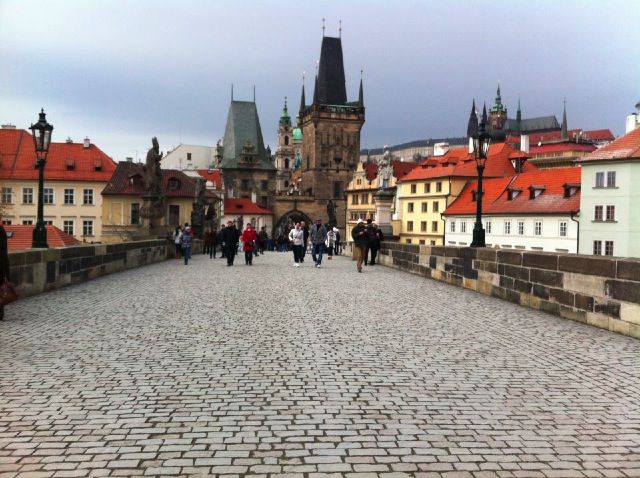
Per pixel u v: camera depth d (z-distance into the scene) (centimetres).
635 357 873
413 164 11325
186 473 472
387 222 3622
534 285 1370
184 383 710
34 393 666
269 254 4669
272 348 905
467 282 1792
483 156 1906
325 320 1170
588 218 6184
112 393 668
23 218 8381
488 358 857
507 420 596
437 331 1066
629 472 483
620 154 5872
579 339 1008
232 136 13525
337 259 3591
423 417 600
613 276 1084
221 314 1238
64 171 8431
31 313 1235
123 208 8238
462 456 509
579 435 558
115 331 1034
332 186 13962
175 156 15275
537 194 7150
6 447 518
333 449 520
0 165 8331
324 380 728
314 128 13888
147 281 1972
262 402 640
